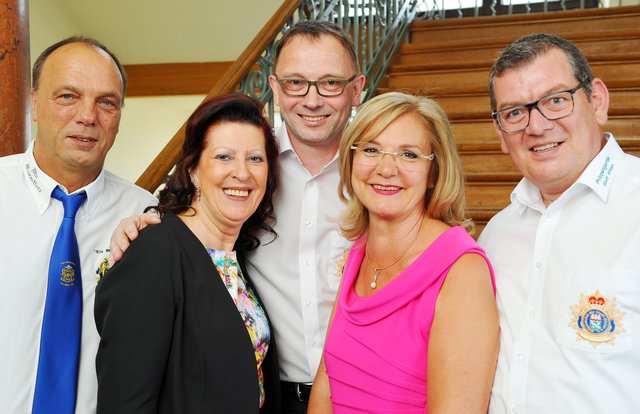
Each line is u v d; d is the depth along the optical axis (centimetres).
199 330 174
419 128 174
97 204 209
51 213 200
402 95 176
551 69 177
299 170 230
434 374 158
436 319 162
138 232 181
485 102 473
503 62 184
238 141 192
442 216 181
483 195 371
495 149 398
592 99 180
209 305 177
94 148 200
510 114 184
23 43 254
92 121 197
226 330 176
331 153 231
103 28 737
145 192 226
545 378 167
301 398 228
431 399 158
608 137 183
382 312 169
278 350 228
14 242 195
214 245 198
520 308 180
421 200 179
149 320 166
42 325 191
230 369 175
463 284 161
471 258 164
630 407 158
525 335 174
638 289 161
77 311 195
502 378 175
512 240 190
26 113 256
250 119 197
